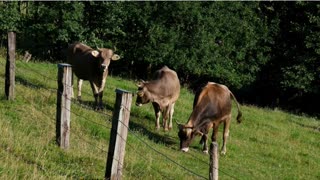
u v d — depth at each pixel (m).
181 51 35.38
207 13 36.06
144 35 35.97
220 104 14.14
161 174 10.37
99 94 16.28
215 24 36.28
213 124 14.21
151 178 9.95
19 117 11.52
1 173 7.55
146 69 38.78
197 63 35.94
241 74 38.16
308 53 36.47
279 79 38.28
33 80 17.83
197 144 15.52
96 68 15.98
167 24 36.00
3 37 33.97
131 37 36.06
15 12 33.81
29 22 34.41
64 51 19.08
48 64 24.97
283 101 41.00
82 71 16.53
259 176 13.55
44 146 9.66
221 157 14.62
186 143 13.41
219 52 37.00
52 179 7.86
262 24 38.59
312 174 15.26
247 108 26.61
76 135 11.44
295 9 39.44
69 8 32.69
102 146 11.17
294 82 35.94
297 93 39.16
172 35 35.00
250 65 38.12
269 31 39.00
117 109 7.92
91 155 9.84
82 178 8.50
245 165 14.41
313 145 19.61
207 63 36.41
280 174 14.39
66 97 9.80
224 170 13.21
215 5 36.47
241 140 17.72
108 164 8.12
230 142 16.89
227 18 36.91
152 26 35.06
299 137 20.23
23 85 15.59
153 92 15.57
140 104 15.48
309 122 25.36
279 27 39.75
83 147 10.34
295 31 37.56
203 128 13.91
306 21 38.22
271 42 38.22
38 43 35.38
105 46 35.34
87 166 9.22
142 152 12.21
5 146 9.02
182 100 23.08
